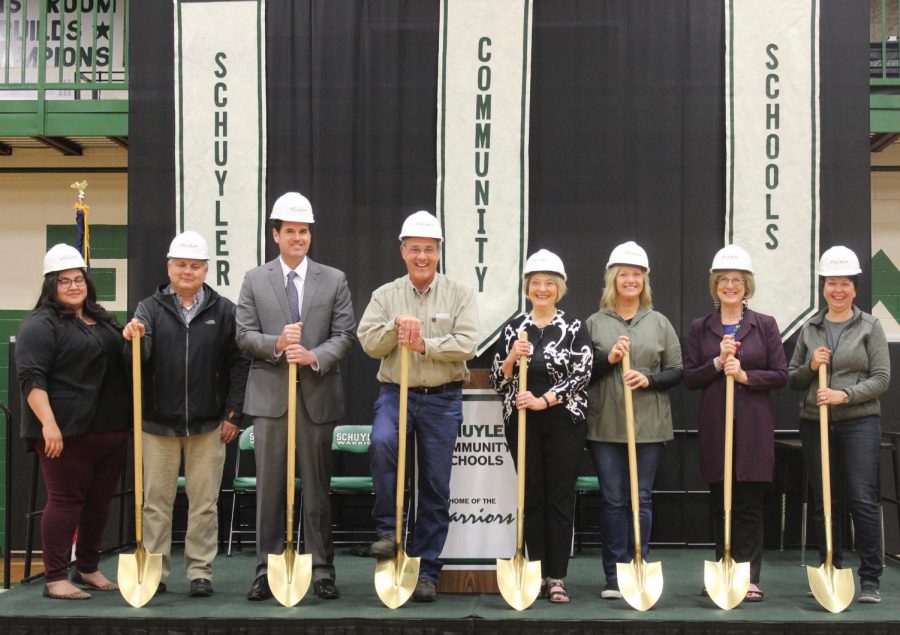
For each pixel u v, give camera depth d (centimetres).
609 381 476
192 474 479
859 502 467
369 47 624
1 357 795
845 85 611
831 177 610
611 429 473
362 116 623
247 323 469
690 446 611
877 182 768
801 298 602
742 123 609
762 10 611
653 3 616
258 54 623
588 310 612
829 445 493
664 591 489
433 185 620
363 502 621
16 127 719
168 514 481
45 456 470
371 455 464
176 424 473
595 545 616
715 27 615
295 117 625
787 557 584
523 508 455
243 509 628
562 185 617
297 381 465
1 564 711
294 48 626
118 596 476
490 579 480
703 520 610
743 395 469
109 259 800
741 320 480
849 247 608
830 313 495
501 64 615
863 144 609
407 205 619
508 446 475
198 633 422
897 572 549
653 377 473
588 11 618
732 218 606
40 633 425
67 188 802
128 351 477
